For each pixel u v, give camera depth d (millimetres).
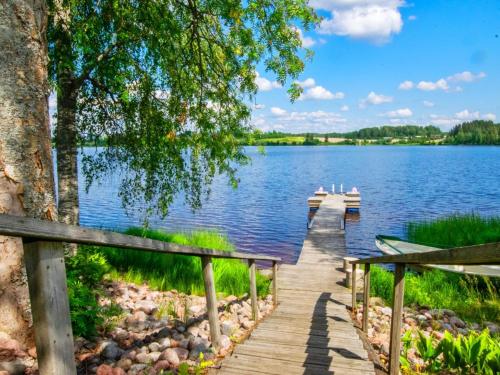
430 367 4047
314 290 8773
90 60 7305
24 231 1322
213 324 4223
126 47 7461
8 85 3514
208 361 3842
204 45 8742
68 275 4691
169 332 4691
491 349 3941
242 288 8242
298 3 6879
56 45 6785
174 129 8242
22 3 3588
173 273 8062
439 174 58594
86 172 9023
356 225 22000
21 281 3514
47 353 1469
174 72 7977
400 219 23531
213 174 9078
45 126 3824
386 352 4742
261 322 5996
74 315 3846
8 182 3500
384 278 8867
